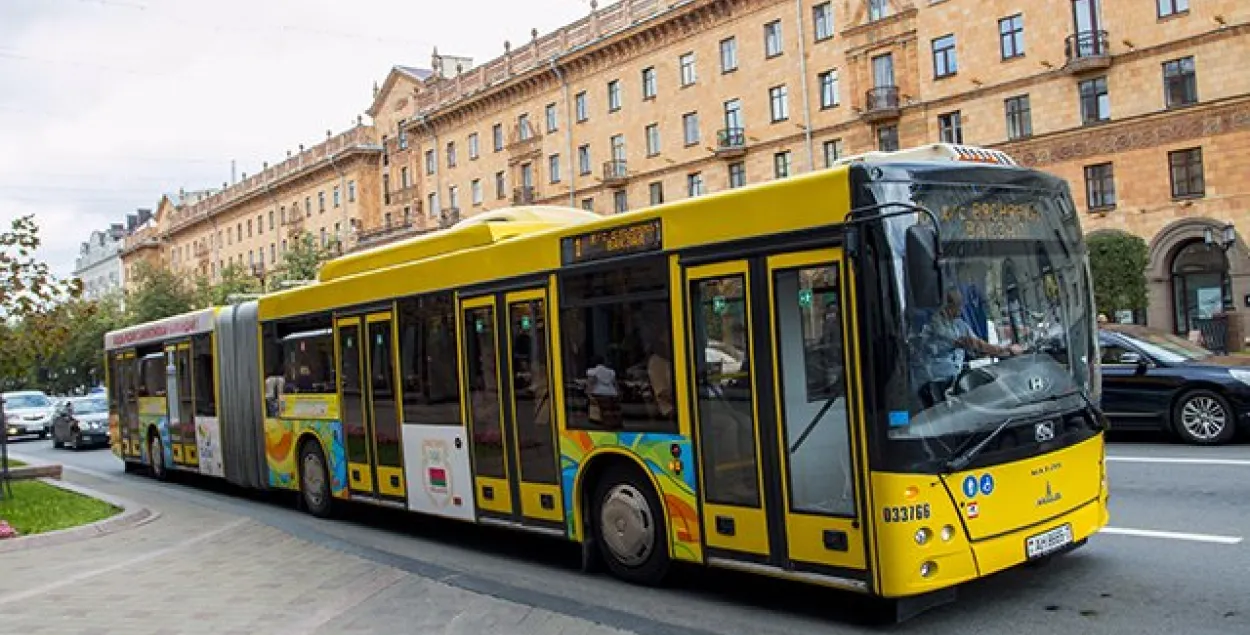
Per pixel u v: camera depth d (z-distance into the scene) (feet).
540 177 199.93
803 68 150.92
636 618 23.32
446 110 222.28
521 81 200.13
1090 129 124.06
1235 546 25.91
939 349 20.17
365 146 254.88
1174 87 118.52
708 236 23.45
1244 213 113.09
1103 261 120.37
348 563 30.99
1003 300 21.62
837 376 20.61
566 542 33.81
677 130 171.12
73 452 96.73
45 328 50.29
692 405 23.89
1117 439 49.67
